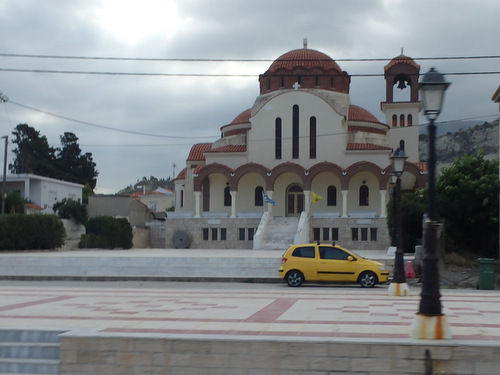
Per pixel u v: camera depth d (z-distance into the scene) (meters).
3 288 24.39
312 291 23.67
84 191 89.44
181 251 52.06
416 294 21.95
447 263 36.34
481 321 14.16
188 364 11.52
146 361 11.64
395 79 74.00
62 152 95.69
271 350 11.29
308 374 11.13
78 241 57.59
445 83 11.69
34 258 36.94
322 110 62.59
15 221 48.09
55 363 11.96
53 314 15.51
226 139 68.12
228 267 34.94
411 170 59.16
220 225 59.41
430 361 10.79
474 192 37.53
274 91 68.12
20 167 87.56
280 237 55.44
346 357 11.05
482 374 10.64
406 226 43.50
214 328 12.95
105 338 11.81
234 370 11.37
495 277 30.89
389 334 12.03
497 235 37.56
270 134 63.25
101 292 22.34
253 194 64.81
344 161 62.12
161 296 20.73
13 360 12.16
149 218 77.25
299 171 59.50
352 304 18.09
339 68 70.69
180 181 79.19
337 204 62.81
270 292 22.53
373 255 42.94
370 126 68.56
